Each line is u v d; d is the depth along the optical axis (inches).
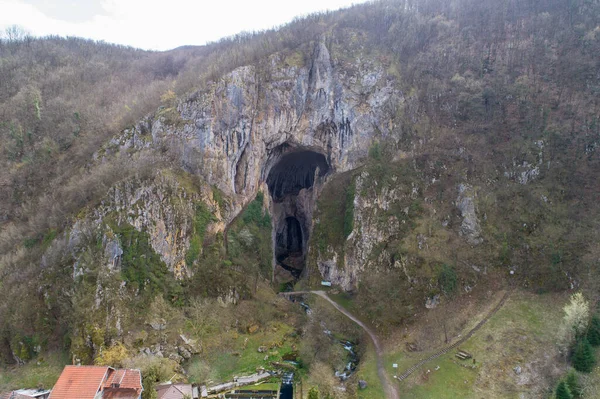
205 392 2204.7
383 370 2386.8
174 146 3430.1
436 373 2300.7
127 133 3540.8
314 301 3255.4
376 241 3358.8
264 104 3838.6
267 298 3238.2
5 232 3149.6
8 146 3718.0
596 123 3179.1
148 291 2773.1
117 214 2898.6
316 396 1937.7
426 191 3430.1
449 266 2930.6
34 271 2746.1
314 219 3880.4
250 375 2390.5
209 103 3513.8
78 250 2755.9
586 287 2588.6
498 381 2202.3
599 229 2800.2
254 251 3535.9
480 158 3422.7
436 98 3868.1
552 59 3666.3
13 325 2546.8
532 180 3225.9
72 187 3117.6
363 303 3061.0
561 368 2186.3
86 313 2496.3
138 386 2014.0
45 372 2378.2
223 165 3555.6
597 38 3560.5
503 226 3097.9
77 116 3983.8
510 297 2795.3
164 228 2987.2
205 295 2965.1
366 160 3848.4
